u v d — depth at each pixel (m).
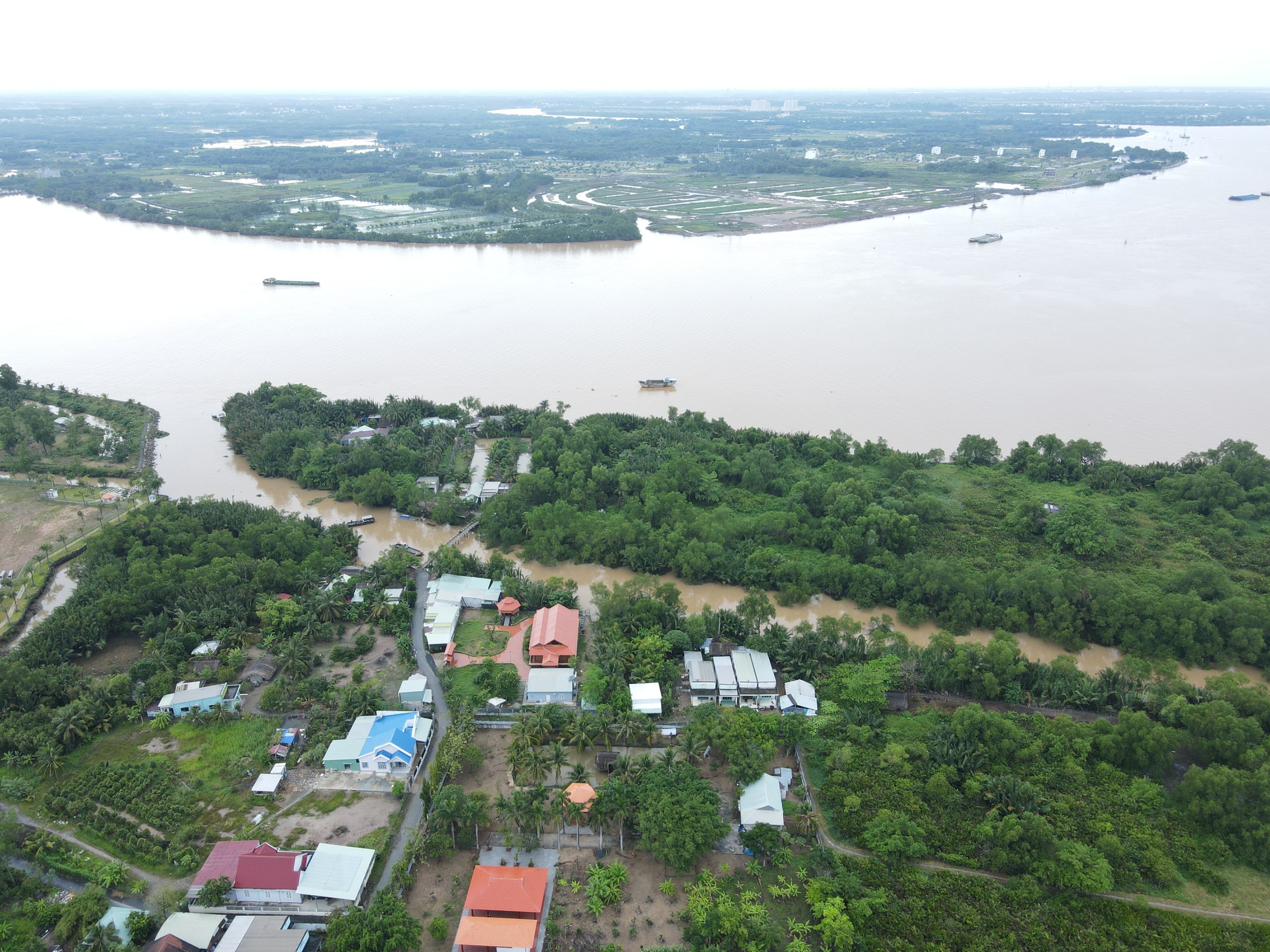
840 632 129.75
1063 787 103.62
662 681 121.06
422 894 90.06
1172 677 120.56
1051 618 136.38
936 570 142.25
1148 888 91.38
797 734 109.25
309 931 85.25
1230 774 98.06
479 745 111.44
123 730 114.19
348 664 128.62
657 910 88.56
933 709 118.75
